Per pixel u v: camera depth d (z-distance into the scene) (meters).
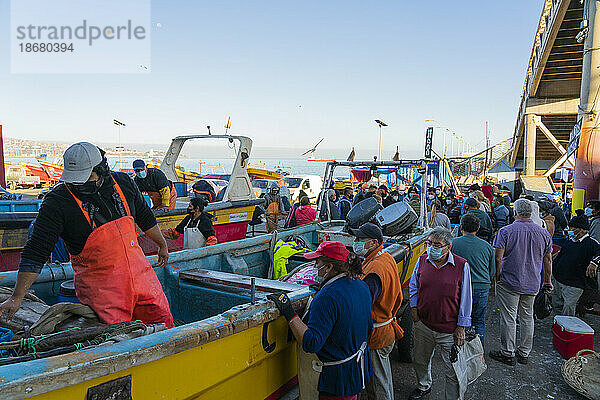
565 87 27.25
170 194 7.40
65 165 2.39
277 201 14.09
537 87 27.05
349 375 2.72
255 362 2.66
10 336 2.36
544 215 7.16
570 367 4.70
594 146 13.79
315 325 2.61
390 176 15.15
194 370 2.25
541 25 22.27
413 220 6.19
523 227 4.97
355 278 2.80
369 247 3.51
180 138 9.20
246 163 9.06
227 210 8.37
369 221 6.11
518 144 35.88
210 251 4.63
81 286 2.55
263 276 5.52
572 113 27.77
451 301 3.74
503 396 4.45
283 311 2.75
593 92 13.93
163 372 2.11
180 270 4.15
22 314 2.60
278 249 5.50
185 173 19.69
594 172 13.77
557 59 23.80
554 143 27.92
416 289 4.05
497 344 5.82
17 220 5.98
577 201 14.02
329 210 8.05
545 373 4.95
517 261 4.96
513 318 5.11
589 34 13.93
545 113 28.17
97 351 1.87
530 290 4.98
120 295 2.54
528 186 24.59
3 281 3.37
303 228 6.84
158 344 2.04
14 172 24.53
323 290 2.72
